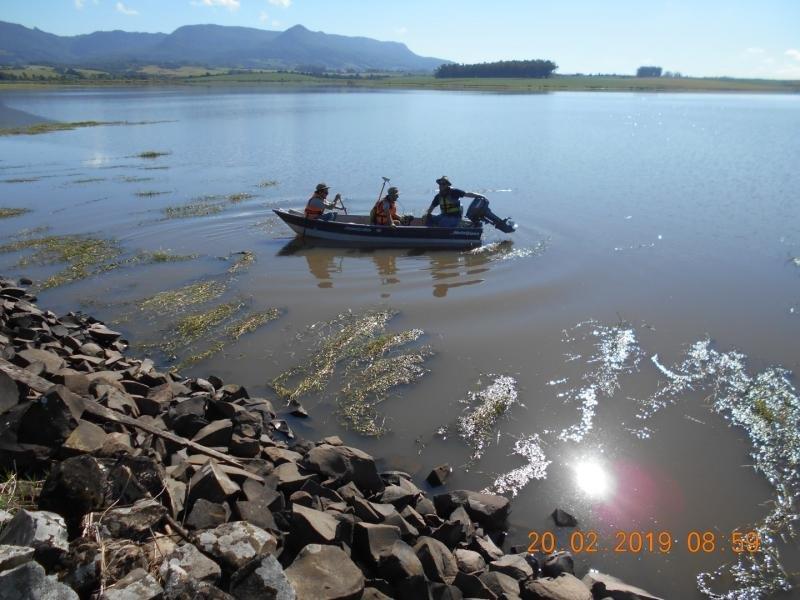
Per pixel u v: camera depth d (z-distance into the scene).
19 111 68.06
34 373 7.20
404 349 11.18
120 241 18.02
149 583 4.06
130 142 41.16
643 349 11.06
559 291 13.92
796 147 36.81
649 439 8.56
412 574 5.24
